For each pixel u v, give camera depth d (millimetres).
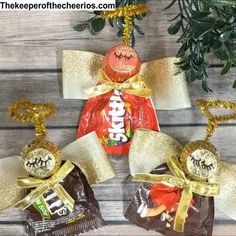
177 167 323
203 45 307
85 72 336
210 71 351
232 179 337
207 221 336
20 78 351
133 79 322
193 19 297
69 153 339
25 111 352
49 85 353
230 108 325
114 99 339
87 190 335
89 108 345
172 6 343
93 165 338
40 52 349
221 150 360
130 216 342
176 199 333
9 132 357
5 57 348
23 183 318
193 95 354
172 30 321
